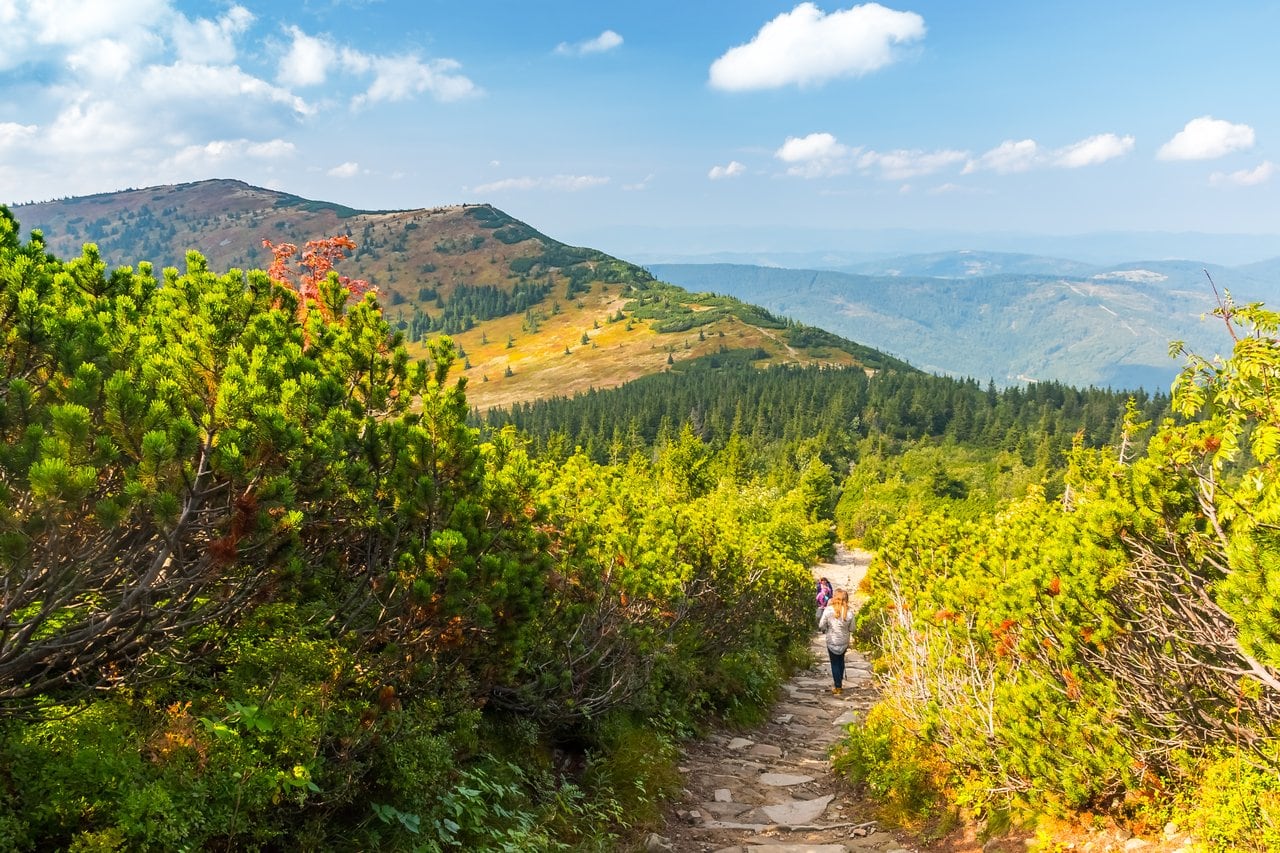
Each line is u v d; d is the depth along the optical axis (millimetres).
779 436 167750
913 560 17734
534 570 6000
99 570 3709
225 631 4512
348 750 4430
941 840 6988
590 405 181875
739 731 11719
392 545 5270
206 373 4516
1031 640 7016
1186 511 5977
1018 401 188625
